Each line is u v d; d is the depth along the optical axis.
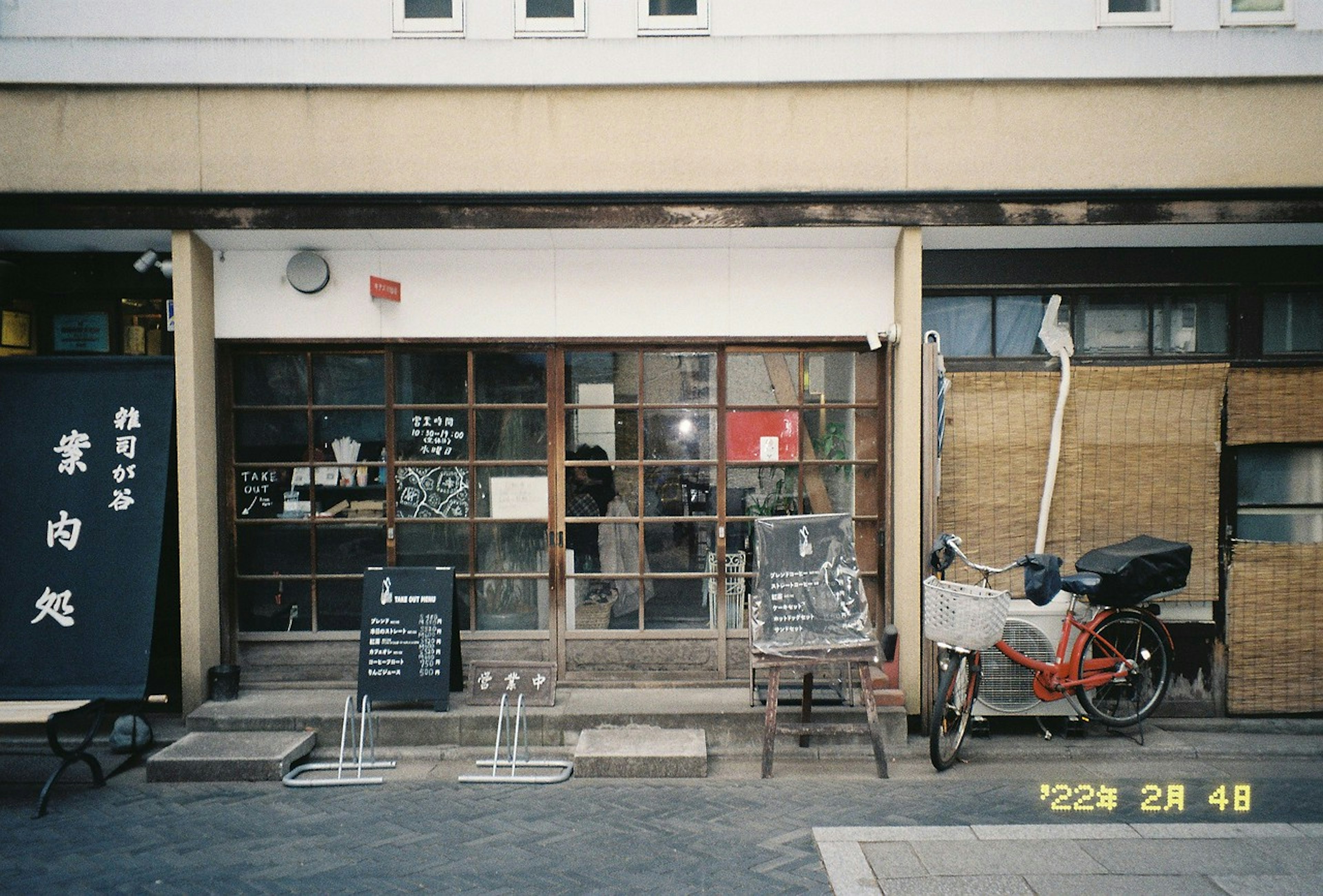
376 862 4.41
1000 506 6.45
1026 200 6.09
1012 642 6.13
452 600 6.19
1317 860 4.32
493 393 6.73
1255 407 6.43
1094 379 6.38
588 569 6.75
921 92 6.14
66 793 5.35
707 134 6.19
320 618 6.74
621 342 6.63
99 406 6.30
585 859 4.42
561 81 6.15
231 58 6.13
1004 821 4.91
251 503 6.73
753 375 6.70
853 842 4.52
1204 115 6.11
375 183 6.21
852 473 6.72
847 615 5.76
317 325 6.55
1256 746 6.07
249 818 4.96
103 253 6.70
